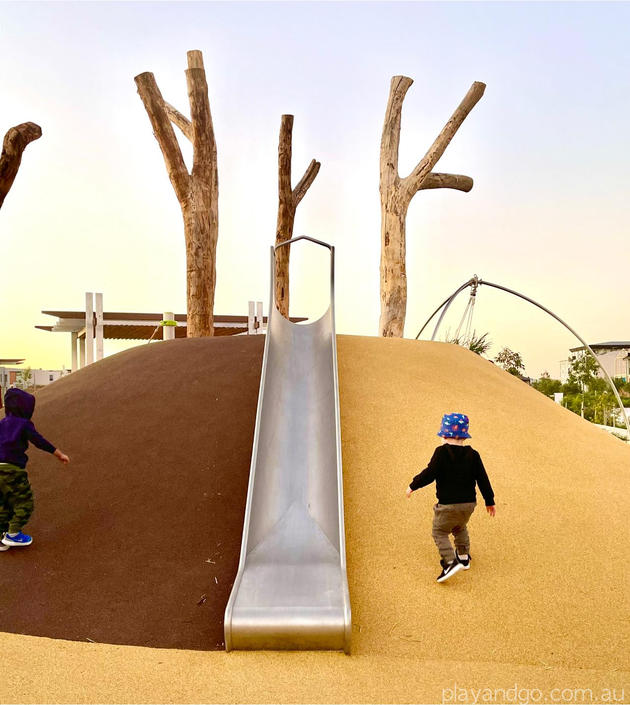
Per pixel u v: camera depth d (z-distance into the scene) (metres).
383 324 15.30
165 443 7.05
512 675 3.50
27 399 5.44
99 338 31.19
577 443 7.93
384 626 4.11
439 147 15.73
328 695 3.25
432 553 5.05
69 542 5.42
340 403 7.91
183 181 14.46
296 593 4.29
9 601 4.57
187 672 3.54
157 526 5.62
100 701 3.17
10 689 3.29
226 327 38.09
